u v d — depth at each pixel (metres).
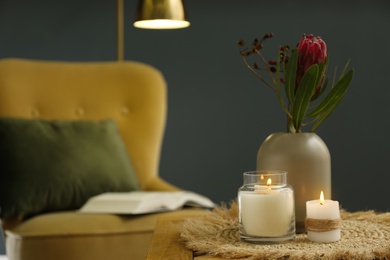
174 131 3.78
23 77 2.76
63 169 2.44
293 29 3.80
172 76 3.77
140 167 2.74
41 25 3.70
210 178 3.79
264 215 1.29
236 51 3.79
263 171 1.36
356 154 3.84
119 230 2.13
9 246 2.22
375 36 3.83
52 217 2.20
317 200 1.34
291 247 1.25
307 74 1.35
